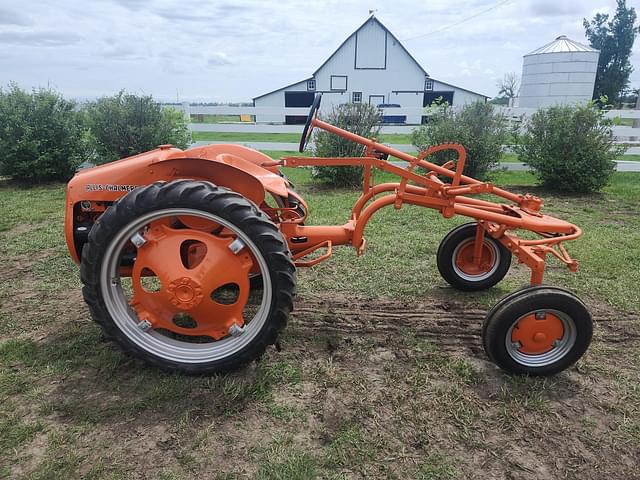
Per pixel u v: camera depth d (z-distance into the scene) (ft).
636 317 11.64
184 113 32.04
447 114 28.40
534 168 28.84
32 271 14.29
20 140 27.07
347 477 6.85
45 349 9.95
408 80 111.14
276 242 8.50
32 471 6.86
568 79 51.13
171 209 8.34
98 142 27.55
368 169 11.05
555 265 14.97
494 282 13.03
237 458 7.16
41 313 11.60
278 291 8.61
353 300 12.44
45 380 8.91
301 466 6.99
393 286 13.28
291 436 7.59
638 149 32.81
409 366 9.56
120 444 7.39
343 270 14.37
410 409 8.29
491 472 7.00
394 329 11.00
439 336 10.72
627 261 15.21
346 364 9.61
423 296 12.74
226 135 52.06
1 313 11.59
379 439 7.57
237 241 8.60
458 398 8.57
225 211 8.30
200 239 8.70
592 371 9.52
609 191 27.20
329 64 108.99
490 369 9.46
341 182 27.53
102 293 8.79
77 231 9.74
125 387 8.73
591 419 8.14
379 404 8.41
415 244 16.70
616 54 136.05
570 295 8.80
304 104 111.75
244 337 8.97
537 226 10.50
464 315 11.72
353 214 11.37
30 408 8.16
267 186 10.09
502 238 10.60
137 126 27.53
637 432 7.86
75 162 28.30
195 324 10.44
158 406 8.22
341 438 7.55
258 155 11.66
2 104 26.84
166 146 10.64
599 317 11.65
